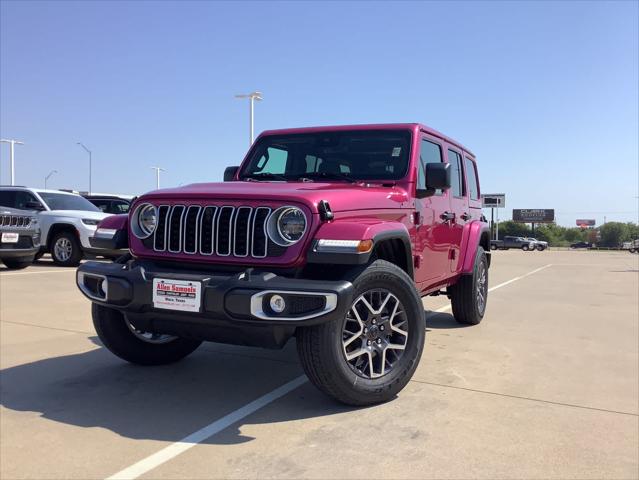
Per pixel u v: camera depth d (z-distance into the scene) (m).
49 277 10.38
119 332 4.19
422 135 4.78
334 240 3.23
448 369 4.54
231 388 3.97
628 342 5.67
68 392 3.84
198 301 3.26
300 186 3.81
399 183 4.38
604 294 10.15
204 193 3.58
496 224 67.25
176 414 3.45
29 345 5.12
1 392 3.83
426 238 4.65
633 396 3.88
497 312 7.67
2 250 10.98
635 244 50.94
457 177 5.77
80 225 12.62
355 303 3.45
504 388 4.03
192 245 3.60
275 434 3.14
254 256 3.40
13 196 13.32
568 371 4.52
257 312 3.13
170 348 4.53
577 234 104.19
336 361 3.30
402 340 3.75
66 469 2.71
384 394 3.58
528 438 3.11
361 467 2.74
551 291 10.66
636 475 2.69
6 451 2.91
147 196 3.79
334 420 3.36
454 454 2.89
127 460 2.80
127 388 3.95
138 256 3.80
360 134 4.79
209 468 2.72
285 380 4.17
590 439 3.11
